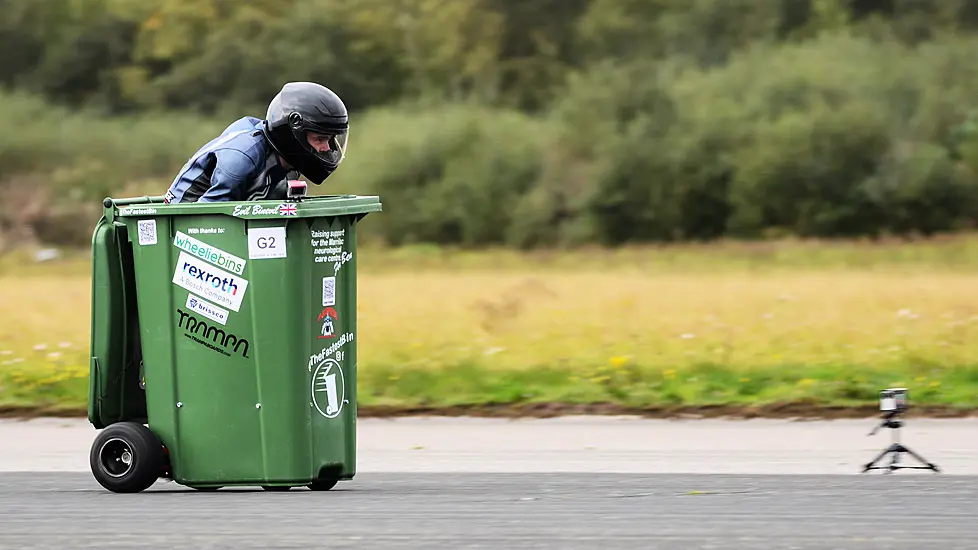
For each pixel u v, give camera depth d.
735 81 160.25
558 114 165.50
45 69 193.00
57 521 23.34
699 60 181.25
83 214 153.88
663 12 194.62
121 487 25.84
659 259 123.69
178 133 172.75
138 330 26.33
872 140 145.62
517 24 197.38
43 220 152.38
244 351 25.14
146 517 23.59
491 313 63.62
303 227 24.92
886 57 164.50
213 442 25.41
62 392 42.12
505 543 21.42
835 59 162.75
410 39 191.62
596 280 92.44
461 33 192.00
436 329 59.00
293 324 24.95
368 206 26.17
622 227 150.75
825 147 145.75
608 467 29.81
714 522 23.06
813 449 32.16
